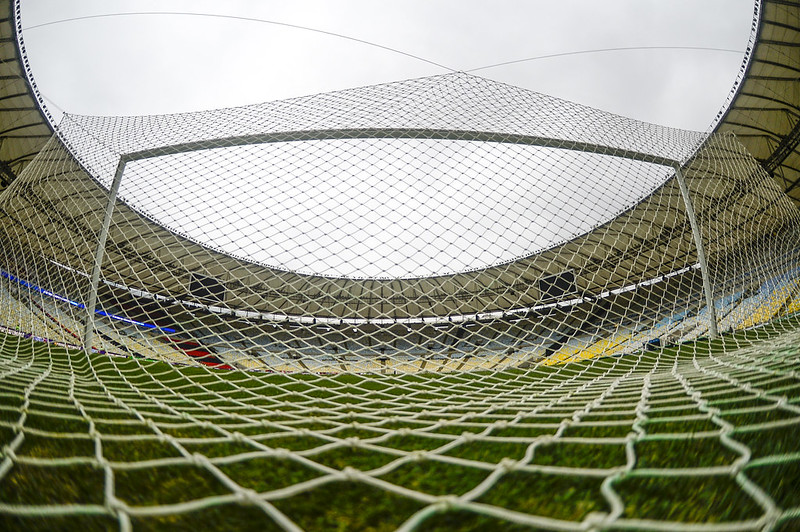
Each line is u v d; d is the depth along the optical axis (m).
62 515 0.74
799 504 0.71
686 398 1.63
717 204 6.03
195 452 1.22
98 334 3.79
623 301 6.37
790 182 17.12
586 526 0.56
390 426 1.66
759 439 1.05
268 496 0.71
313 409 1.89
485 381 3.18
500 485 0.96
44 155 4.79
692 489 0.85
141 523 0.76
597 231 6.43
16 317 4.08
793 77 13.34
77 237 4.46
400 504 0.89
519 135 5.52
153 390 2.32
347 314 11.23
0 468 0.77
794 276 5.31
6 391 1.72
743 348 3.46
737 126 15.16
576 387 2.52
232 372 3.25
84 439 1.21
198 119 5.69
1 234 4.28
